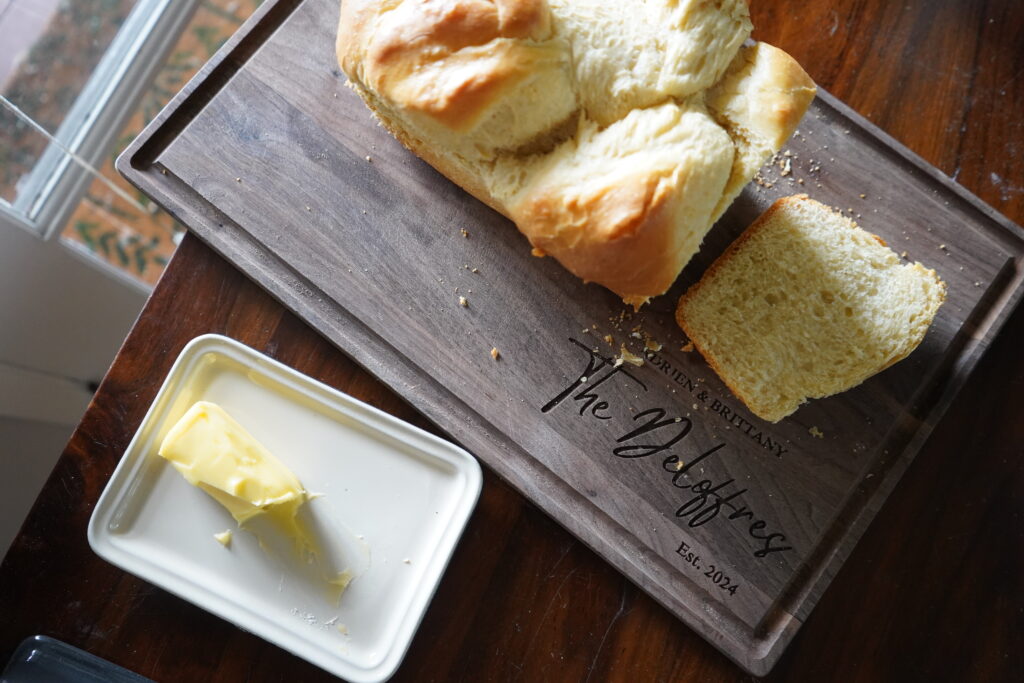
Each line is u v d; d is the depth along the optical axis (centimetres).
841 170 59
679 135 52
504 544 58
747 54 54
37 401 64
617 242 51
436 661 57
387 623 57
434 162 58
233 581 58
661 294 56
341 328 58
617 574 57
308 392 58
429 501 58
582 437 57
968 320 58
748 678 57
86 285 65
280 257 59
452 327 58
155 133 59
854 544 56
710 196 52
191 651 58
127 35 65
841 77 60
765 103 53
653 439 57
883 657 57
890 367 57
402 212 59
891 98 59
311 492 58
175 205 59
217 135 60
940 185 58
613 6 53
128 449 57
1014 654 56
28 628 58
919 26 60
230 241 59
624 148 52
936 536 57
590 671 57
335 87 60
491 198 57
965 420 58
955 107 59
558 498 57
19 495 64
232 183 59
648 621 57
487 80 51
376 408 58
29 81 63
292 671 58
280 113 60
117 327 69
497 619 57
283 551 58
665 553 57
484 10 51
